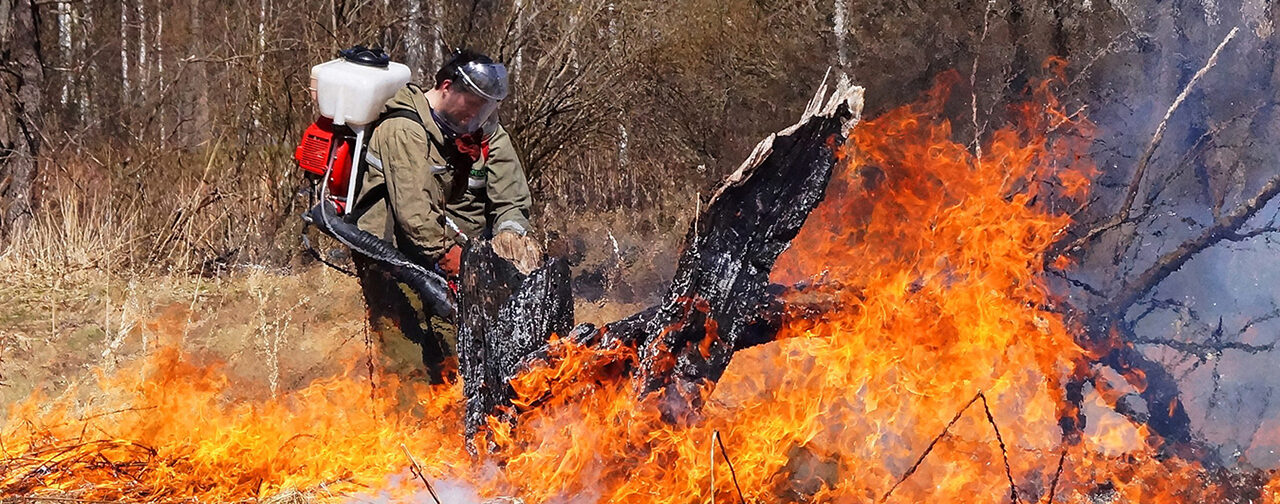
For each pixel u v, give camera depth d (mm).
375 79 4184
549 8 9906
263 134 10047
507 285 3861
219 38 12375
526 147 9453
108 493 3607
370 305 4453
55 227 9000
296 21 10297
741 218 3896
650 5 9938
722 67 9703
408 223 4184
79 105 15633
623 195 10375
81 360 5941
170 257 8891
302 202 9453
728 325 3834
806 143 3877
